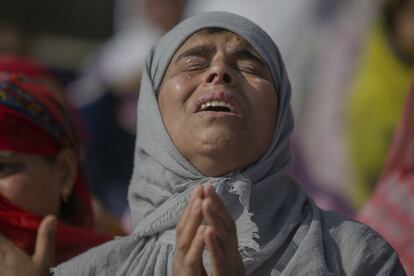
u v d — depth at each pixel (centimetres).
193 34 489
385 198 600
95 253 479
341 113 816
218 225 420
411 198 594
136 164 498
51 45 1411
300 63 830
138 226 484
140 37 963
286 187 482
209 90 470
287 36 836
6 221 536
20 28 1007
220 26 487
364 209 607
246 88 475
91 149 891
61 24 1445
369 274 455
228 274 421
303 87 829
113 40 1258
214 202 420
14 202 544
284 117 484
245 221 454
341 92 819
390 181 604
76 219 580
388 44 812
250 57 485
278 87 489
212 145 461
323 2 834
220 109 469
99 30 1443
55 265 536
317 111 822
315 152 816
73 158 575
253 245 452
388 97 803
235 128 463
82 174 588
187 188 470
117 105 918
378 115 803
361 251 459
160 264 462
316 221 468
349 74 822
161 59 495
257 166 471
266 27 843
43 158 557
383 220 595
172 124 476
